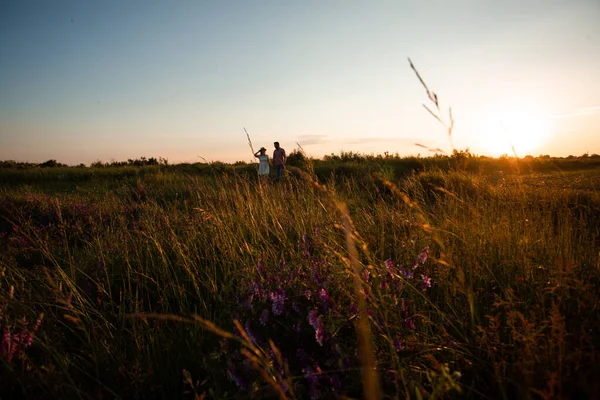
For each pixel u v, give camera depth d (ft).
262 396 6.56
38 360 8.66
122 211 24.98
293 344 7.82
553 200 16.79
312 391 6.52
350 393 6.57
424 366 7.29
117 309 11.25
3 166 89.35
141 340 9.05
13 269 12.54
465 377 7.26
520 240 12.01
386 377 6.96
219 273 13.05
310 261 10.02
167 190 37.65
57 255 16.49
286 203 19.99
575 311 7.77
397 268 9.72
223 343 7.63
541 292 8.66
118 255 14.88
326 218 15.12
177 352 8.81
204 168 67.00
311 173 19.11
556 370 6.04
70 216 25.40
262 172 49.78
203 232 15.93
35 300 10.59
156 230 16.99
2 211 26.48
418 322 8.89
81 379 7.98
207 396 7.44
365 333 5.48
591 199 19.24
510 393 6.62
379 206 18.51
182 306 10.77
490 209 15.12
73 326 10.03
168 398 7.62
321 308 8.27
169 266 13.93
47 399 7.17
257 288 8.70
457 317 8.63
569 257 10.27
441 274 9.97
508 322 7.48
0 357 7.41
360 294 5.54
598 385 5.81
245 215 18.33
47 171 72.49
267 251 13.47
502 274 10.62
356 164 61.67
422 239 12.00
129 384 7.63
